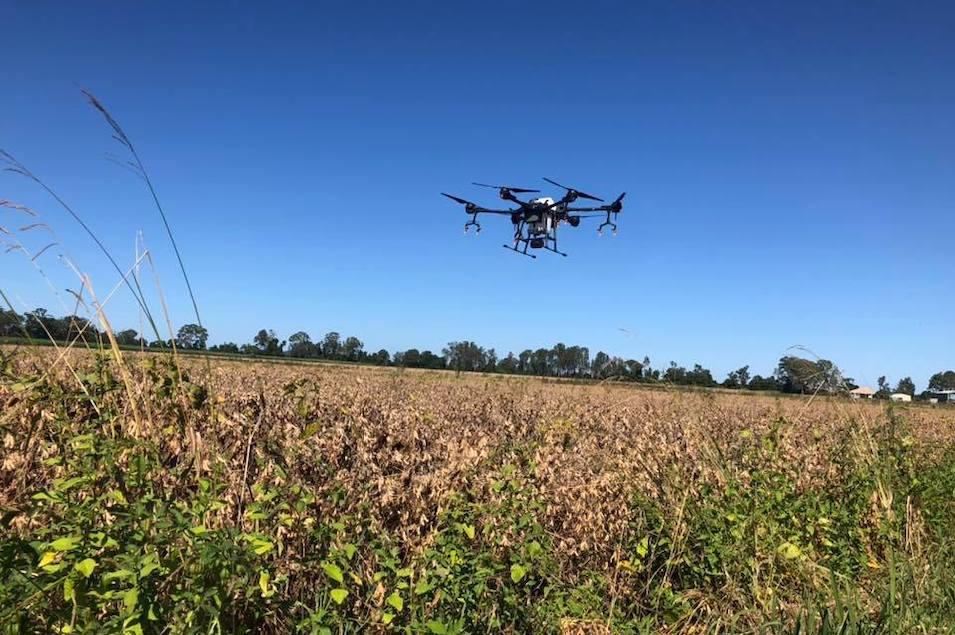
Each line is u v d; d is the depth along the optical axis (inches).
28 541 118.3
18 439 165.8
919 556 223.3
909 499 245.9
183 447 171.0
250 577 132.6
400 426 334.3
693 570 205.3
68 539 112.3
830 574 186.7
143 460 146.3
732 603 197.8
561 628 166.6
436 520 187.5
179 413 171.3
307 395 317.4
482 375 1270.9
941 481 308.8
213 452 168.7
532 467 224.4
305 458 209.3
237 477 173.8
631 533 215.2
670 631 183.3
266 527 150.9
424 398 625.9
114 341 157.8
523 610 166.9
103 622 118.1
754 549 211.8
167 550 125.3
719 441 352.5
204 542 121.9
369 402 421.7
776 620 174.4
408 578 159.3
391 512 187.0
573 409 506.6
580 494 219.8
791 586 207.8
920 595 197.3
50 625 113.8
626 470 256.1
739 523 217.3
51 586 109.7
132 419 175.3
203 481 145.0
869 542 233.1
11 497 151.6
